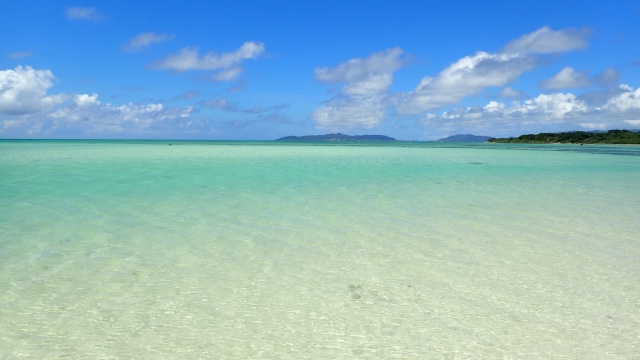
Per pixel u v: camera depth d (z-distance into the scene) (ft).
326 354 12.75
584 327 14.52
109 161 82.94
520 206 36.91
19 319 14.64
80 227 27.37
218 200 38.29
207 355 12.62
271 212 33.24
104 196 39.47
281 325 14.56
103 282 18.08
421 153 148.87
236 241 24.76
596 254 22.76
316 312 15.58
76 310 15.40
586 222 30.50
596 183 54.70
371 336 13.87
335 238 25.73
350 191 45.32
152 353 12.68
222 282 18.35
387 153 147.23
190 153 125.18
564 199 40.98
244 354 12.70
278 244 24.29
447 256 22.33
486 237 26.23
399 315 15.39
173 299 16.52
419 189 47.57
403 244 24.57
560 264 21.09
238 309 15.75
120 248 22.91
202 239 25.05
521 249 23.66
